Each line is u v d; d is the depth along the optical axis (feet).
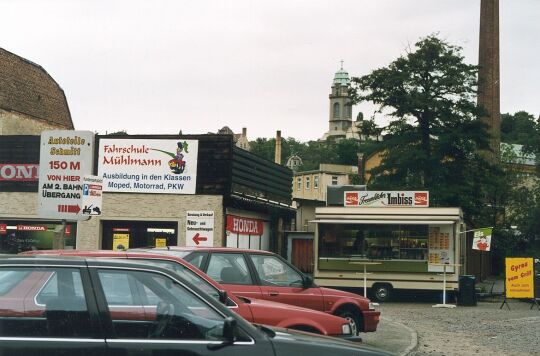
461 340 49.29
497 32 209.77
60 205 40.50
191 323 16.81
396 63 141.28
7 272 16.61
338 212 85.20
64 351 15.88
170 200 84.33
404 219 83.41
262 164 99.30
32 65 121.08
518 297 78.33
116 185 84.94
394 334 50.90
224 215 84.17
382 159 146.30
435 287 82.69
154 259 23.91
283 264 37.50
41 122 122.72
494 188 165.68
